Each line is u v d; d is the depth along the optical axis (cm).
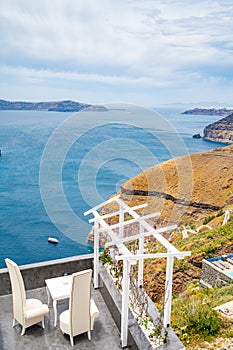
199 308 568
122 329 393
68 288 454
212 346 526
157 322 394
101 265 529
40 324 439
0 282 498
